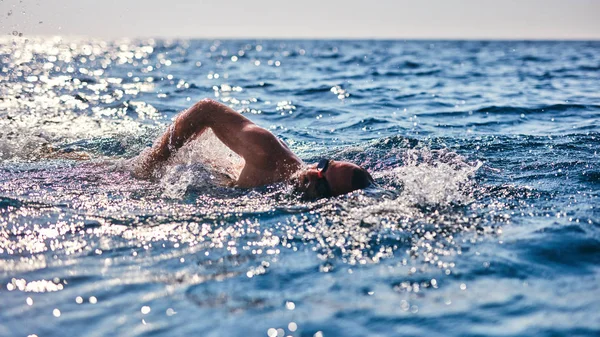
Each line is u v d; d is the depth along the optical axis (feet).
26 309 5.73
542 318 5.51
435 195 9.49
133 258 7.07
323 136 16.92
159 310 5.67
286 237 7.80
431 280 6.38
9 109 21.83
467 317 5.54
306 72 45.32
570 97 25.26
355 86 31.81
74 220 8.52
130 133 16.25
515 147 13.82
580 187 10.16
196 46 180.75
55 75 41.37
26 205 9.16
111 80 37.73
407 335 5.21
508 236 7.72
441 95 27.04
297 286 6.23
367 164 12.20
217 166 11.35
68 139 15.16
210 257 7.11
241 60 73.10
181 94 28.71
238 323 5.41
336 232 7.98
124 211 9.00
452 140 14.97
